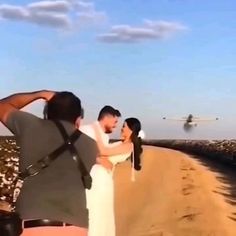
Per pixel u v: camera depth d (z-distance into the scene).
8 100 3.97
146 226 14.34
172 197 21.06
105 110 6.58
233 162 51.25
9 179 20.00
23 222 3.77
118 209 17.59
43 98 4.03
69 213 3.83
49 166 3.86
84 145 4.00
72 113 4.02
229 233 13.58
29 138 3.88
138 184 26.38
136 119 7.23
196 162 51.84
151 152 67.50
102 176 6.72
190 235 13.18
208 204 18.97
